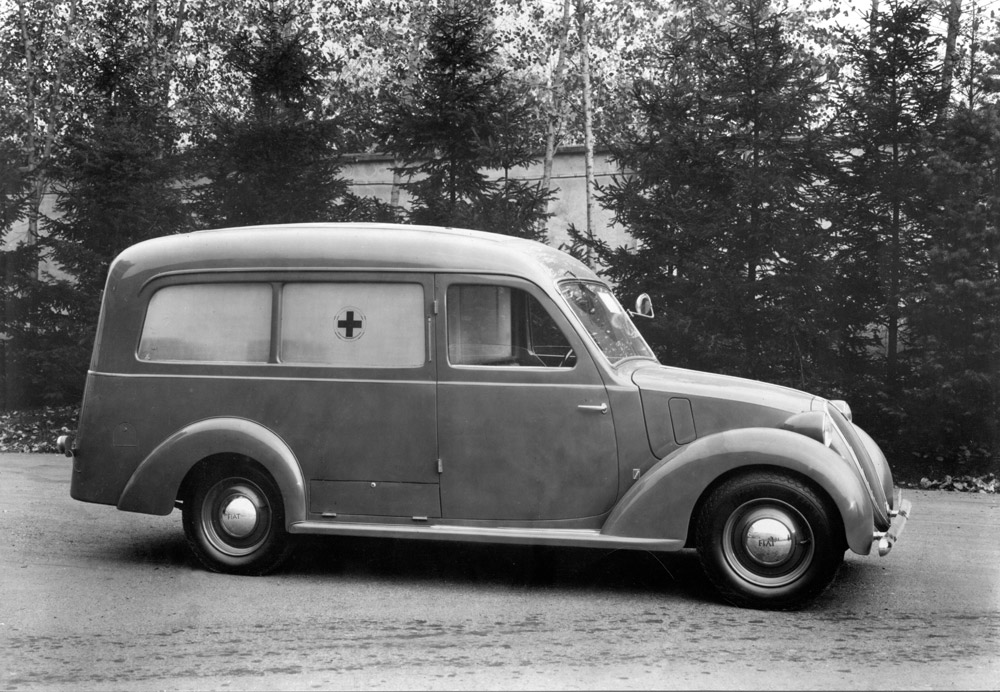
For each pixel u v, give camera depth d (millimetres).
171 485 5953
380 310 5805
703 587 5766
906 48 12711
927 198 12359
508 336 5648
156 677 4062
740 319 12219
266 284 5980
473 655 4387
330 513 5793
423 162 14750
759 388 5617
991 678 4102
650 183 13039
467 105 14109
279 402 5867
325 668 4188
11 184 17031
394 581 5867
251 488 5957
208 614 5078
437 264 5754
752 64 12625
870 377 12375
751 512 5246
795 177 12633
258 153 15430
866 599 5496
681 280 12344
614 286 13078
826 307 12391
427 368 5691
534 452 5562
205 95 22828
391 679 4043
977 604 5398
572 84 21875
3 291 16234
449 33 14445
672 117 13219
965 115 12000
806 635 4754
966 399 11555
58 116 21453
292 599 5406
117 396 6133
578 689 3932
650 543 5305
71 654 4383
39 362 15758
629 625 4914
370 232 5957
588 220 17031
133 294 6191
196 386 6000
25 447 13406
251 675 4090
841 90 13117
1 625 4848
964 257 11648
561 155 18328
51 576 5922
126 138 15977
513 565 6332
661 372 5785
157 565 6230
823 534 5121
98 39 21672
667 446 5449
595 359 5547
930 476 11141
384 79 23312
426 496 5676
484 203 13750
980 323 11375
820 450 5156
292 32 19234
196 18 23234
